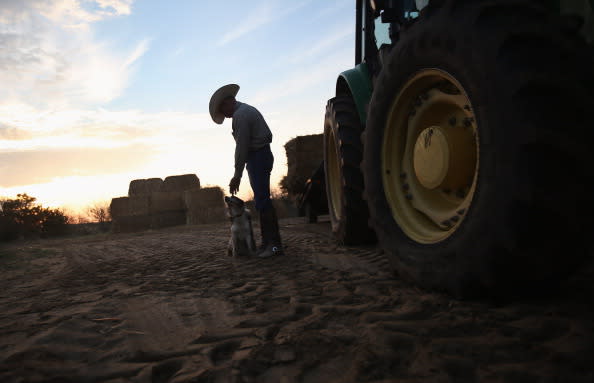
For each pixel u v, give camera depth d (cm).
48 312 212
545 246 142
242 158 362
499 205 143
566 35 141
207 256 423
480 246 153
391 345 132
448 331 139
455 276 170
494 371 108
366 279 237
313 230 605
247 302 205
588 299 158
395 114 230
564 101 136
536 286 160
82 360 138
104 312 202
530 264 146
